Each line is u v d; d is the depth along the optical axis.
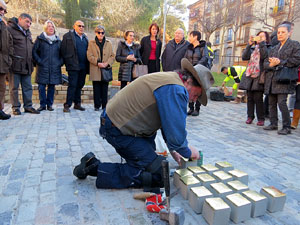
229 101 8.38
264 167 2.71
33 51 5.23
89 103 7.17
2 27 4.22
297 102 4.55
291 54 3.93
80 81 5.76
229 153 3.14
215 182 1.99
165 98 1.72
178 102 1.72
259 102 4.79
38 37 5.25
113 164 2.08
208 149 3.28
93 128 4.18
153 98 1.82
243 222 1.71
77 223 1.64
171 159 2.79
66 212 1.75
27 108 5.25
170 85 1.75
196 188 1.86
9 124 4.25
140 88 1.86
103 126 2.02
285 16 23.44
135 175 1.98
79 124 4.45
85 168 2.10
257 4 24.67
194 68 1.81
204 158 2.92
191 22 32.28
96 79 5.55
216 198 1.73
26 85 5.16
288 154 3.17
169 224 1.63
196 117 5.61
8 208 1.77
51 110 5.68
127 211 1.78
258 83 4.63
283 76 3.98
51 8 26.50
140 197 1.89
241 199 1.75
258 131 4.42
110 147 3.20
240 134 4.17
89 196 1.96
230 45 31.98
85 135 3.74
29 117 4.87
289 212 1.85
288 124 4.25
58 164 2.59
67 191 2.03
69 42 5.29
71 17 30.23
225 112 6.35
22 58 4.84
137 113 1.86
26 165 2.54
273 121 4.50
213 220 1.60
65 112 5.55
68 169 2.46
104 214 1.74
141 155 1.95
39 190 2.04
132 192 2.04
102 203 1.87
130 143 1.94
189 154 1.94
